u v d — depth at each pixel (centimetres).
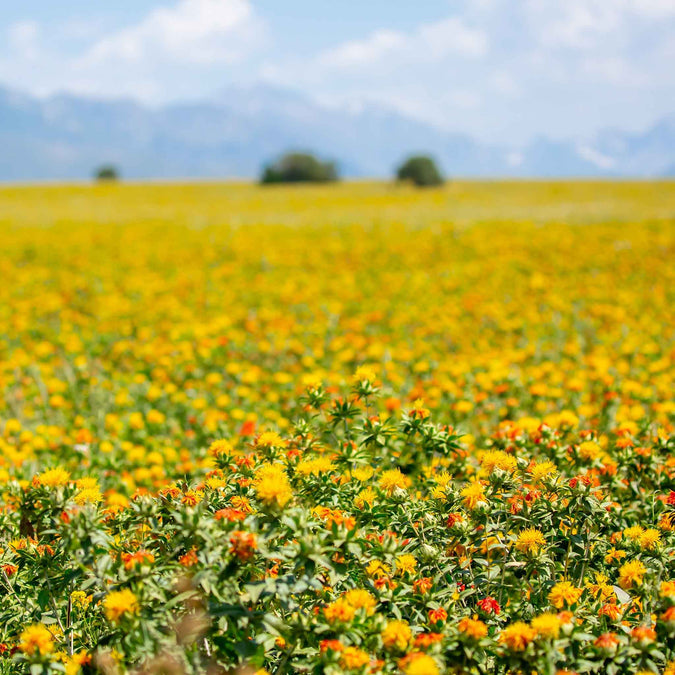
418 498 363
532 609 296
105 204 4525
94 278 1844
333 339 1133
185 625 254
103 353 1129
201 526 253
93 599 289
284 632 249
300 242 2450
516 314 1347
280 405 804
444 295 1569
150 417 731
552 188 5819
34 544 329
